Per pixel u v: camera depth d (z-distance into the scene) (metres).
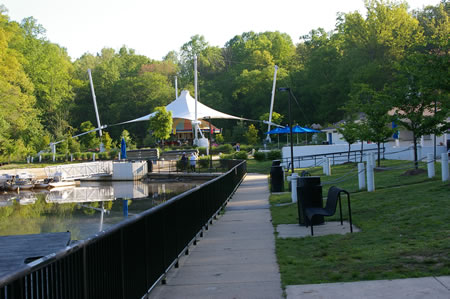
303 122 83.94
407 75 17.64
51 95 88.62
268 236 10.15
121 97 94.69
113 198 29.25
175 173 41.88
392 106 18.55
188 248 8.83
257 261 7.77
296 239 9.38
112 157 57.50
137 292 5.42
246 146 59.03
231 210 15.62
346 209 12.25
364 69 61.34
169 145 69.12
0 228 18.44
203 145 64.44
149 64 118.44
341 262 7.00
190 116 67.88
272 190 20.30
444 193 11.66
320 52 79.44
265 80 88.56
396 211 10.61
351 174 22.73
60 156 59.50
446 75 13.24
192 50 128.62
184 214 8.55
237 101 98.81
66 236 13.81
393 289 5.46
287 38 127.38
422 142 30.38
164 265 6.73
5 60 63.75
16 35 82.19
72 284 3.70
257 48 113.75
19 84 70.00
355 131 28.02
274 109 87.31
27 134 66.44
